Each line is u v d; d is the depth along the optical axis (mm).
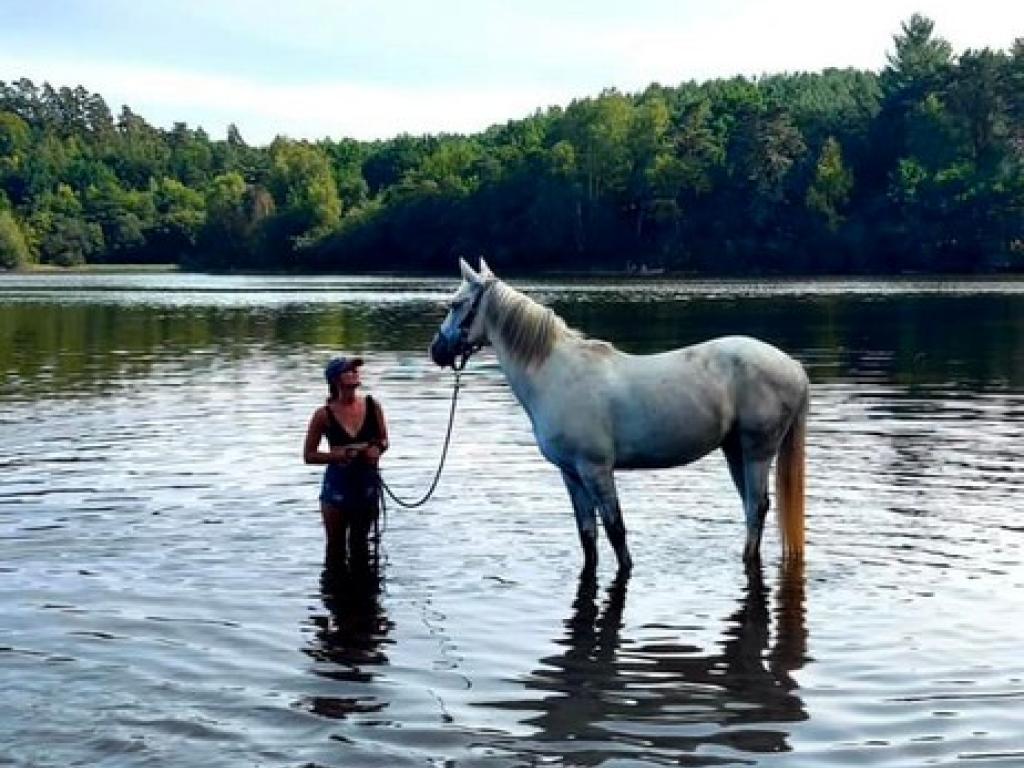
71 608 8898
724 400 10000
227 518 11672
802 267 105500
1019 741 6523
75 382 23281
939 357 27453
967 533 10977
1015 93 107000
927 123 110062
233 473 13875
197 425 17594
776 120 113688
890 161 115938
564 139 128250
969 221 97812
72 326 40500
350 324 41312
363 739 6586
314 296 67000
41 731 6645
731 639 8242
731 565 10078
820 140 119625
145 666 7684
